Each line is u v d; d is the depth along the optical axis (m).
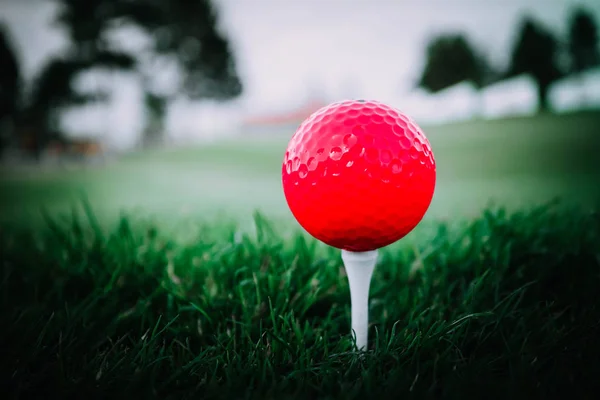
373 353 0.15
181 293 0.19
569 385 0.14
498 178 0.70
